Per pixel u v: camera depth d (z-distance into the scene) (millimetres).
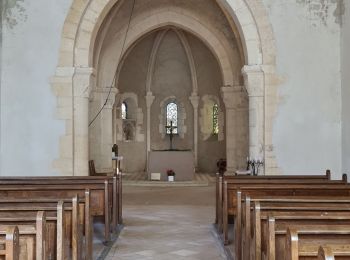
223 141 21312
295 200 5848
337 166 11617
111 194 8781
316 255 3262
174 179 17734
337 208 5098
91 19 11844
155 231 9070
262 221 4906
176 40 21312
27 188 7527
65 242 5340
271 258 4094
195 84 21844
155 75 22375
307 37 11703
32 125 11562
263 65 11664
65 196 7418
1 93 11562
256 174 11633
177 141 22562
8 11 11617
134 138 22188
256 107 11766
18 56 11602
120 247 7746
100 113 16891
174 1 16516
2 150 11555
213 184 17219
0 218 4547
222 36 16891
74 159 11648
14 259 3369
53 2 11664
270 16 11781
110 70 16953
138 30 16797
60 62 11578
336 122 11648
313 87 11680
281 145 11680
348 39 11094
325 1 11727
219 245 7887
